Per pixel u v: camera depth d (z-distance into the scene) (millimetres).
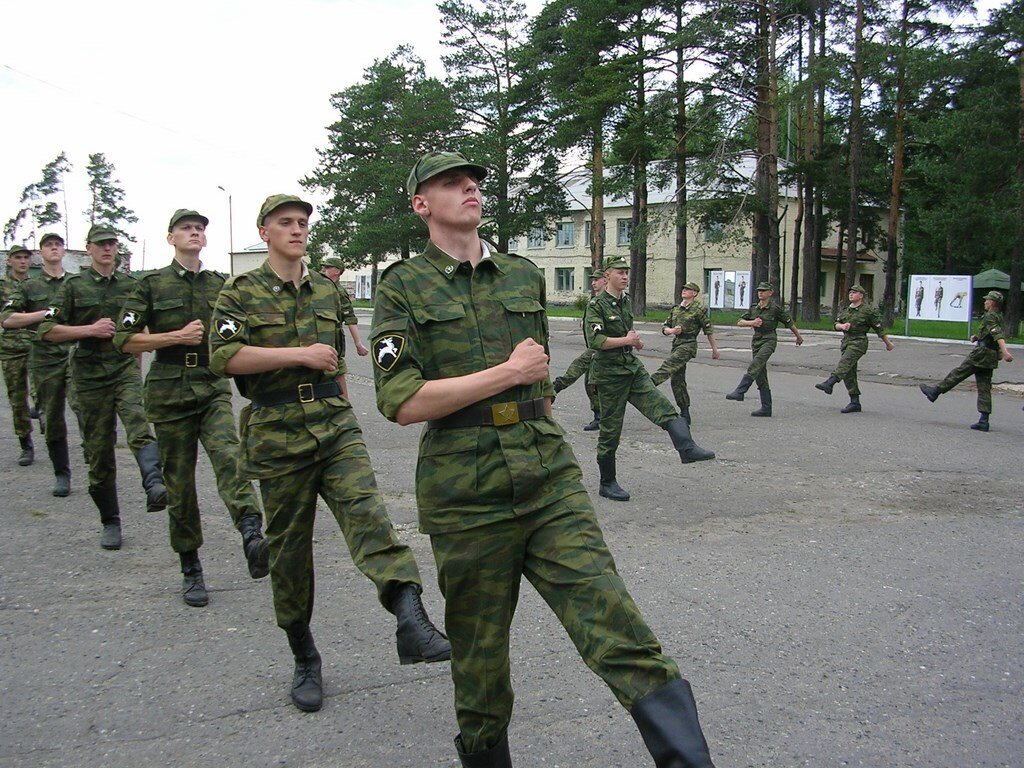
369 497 3559
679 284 36750
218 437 4750
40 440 9758
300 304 3930
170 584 5090
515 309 2693
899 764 3104
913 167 34875
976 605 4680
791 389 14664
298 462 3629
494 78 39844
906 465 8383
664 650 4082
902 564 5387
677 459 8695
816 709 3512
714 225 38281
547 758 3154
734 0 28047
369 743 3293
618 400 7031
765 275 31547
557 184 40406
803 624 4402
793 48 31000
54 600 4797
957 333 27734
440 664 4004
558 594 2443
